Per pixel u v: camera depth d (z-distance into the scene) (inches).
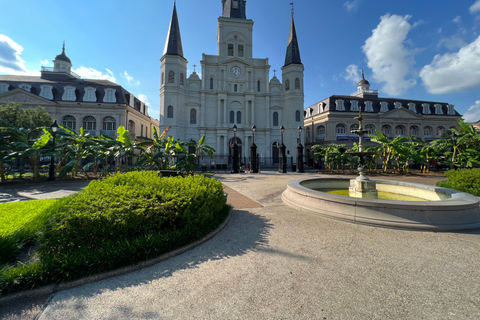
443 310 85.6
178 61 1275.8
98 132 1208.2
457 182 311.4
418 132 1553.9
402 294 95.5
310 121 1664.6
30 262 118.2
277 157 1422.2
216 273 113.4
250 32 1470.2
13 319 82.6
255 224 195.6
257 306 88.2
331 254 134.7
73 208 134.5
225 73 1398.9
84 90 1230.9
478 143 681.0
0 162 462.3
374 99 1557.6
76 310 86.9
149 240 128.2
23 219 160.9
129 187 178.2
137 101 1478.8
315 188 355.3
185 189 181.2
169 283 104.7
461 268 118.1
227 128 1350.9
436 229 174.4
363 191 282.5
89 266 107.3
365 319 80.8
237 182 524.1
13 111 624.7
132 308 87.6
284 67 1445.6
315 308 86.9
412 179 624.1
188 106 1343.5
